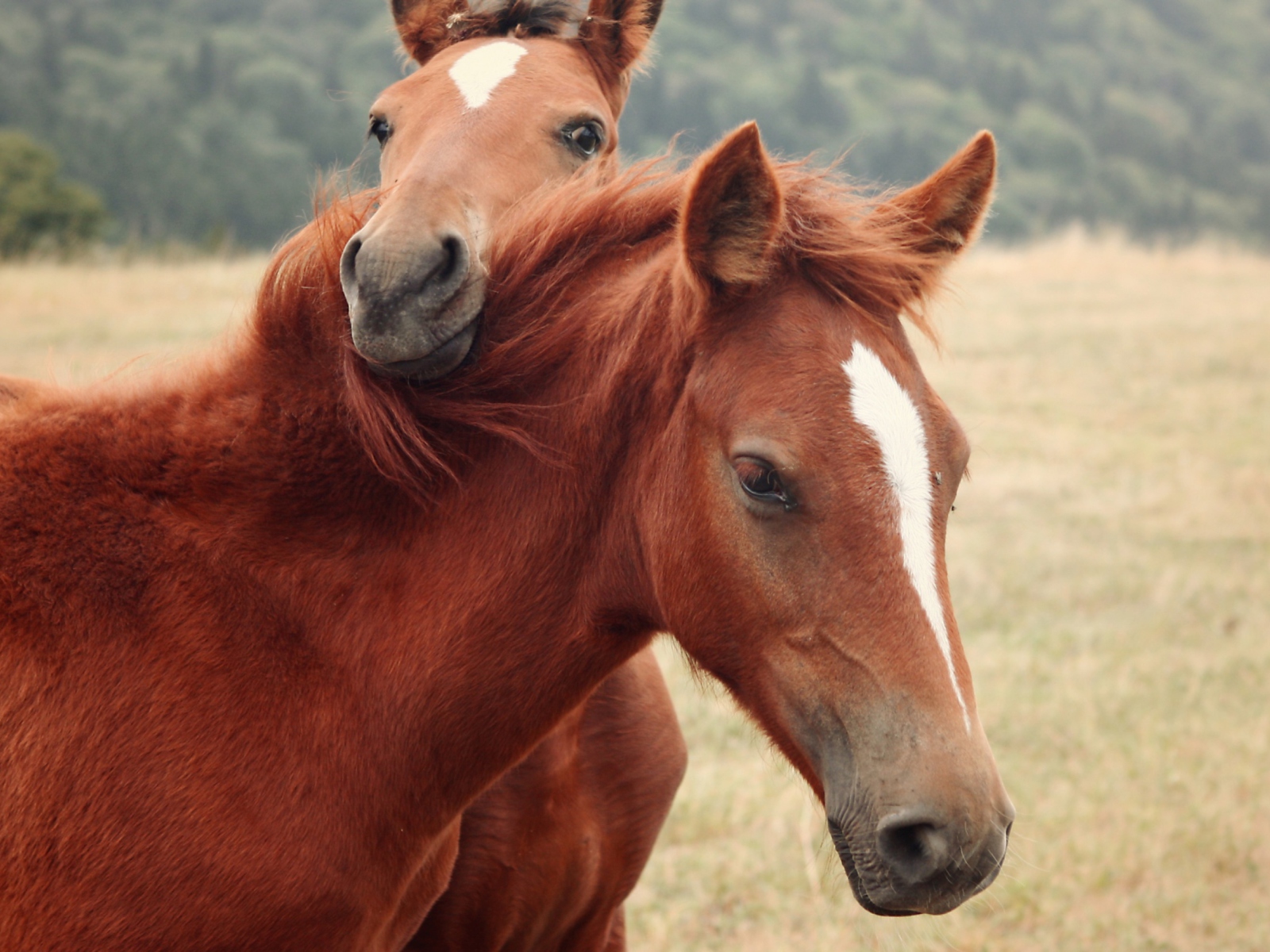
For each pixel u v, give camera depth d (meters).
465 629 2.49
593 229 2.65
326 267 2.58
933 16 151.88
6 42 96.31
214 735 2.34
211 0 116.06
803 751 2.28
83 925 2.27
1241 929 4.62
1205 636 7.54
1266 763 5.84
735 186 2.22
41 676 2.33
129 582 2.41
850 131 96.12
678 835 5.25
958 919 4.66
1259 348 16.44
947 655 2.14
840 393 2.20
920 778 2.06
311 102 93.44
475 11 4.50
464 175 3.35
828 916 4.65
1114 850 5.04
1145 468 11.41
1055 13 171.00
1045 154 116.00
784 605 2.22
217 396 2.59
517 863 3.15
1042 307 19.44
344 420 2.54
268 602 2.46
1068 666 6.97
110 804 2.29
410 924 2.81
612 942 3.63
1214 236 28.05
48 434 2.53
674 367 2.39
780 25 128.00
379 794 2.47
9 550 2.40
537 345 2.54
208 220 72.94
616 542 2.50
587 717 3.26
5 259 20.73
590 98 3.88
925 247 2.53
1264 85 171.88
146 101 91.06
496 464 2.54
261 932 2.32
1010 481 10.86
